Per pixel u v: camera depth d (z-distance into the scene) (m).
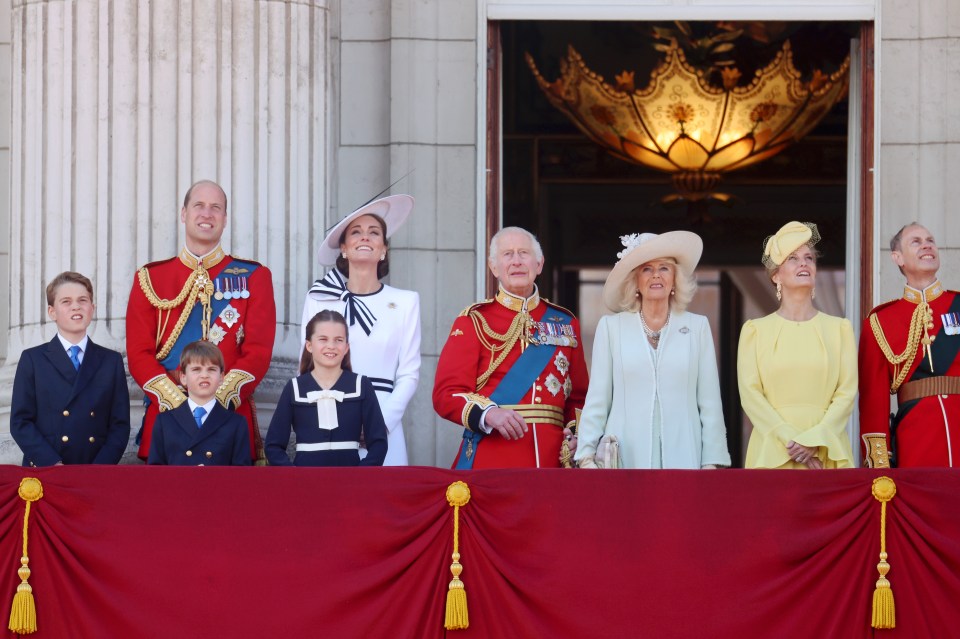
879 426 32.06
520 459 30.88
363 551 27.64
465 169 41.97
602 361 30.91
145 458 32.12
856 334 41.78
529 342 31.70
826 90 59.53
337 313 30.97
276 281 37.66
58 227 37.31
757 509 27.59
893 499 27.48
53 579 27.62
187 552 27.69
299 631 27.41
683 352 30.73
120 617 27.47
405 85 42.09
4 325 41.75
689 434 30.47
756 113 60.75
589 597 27.42
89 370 31.81
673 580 27.44
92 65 37.47
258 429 32.81
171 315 33.00
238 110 37.75
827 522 27.55
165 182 37.09
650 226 77.25
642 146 62.84
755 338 31.27
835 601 27.38
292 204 38.28
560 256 77.38
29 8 38.31
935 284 32.44
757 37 58.28
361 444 30.91
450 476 27.86
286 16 38.66
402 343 32.91
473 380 31.42
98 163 37.22
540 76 62.75
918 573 27.28
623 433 30.52
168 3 37.66
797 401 30.70
